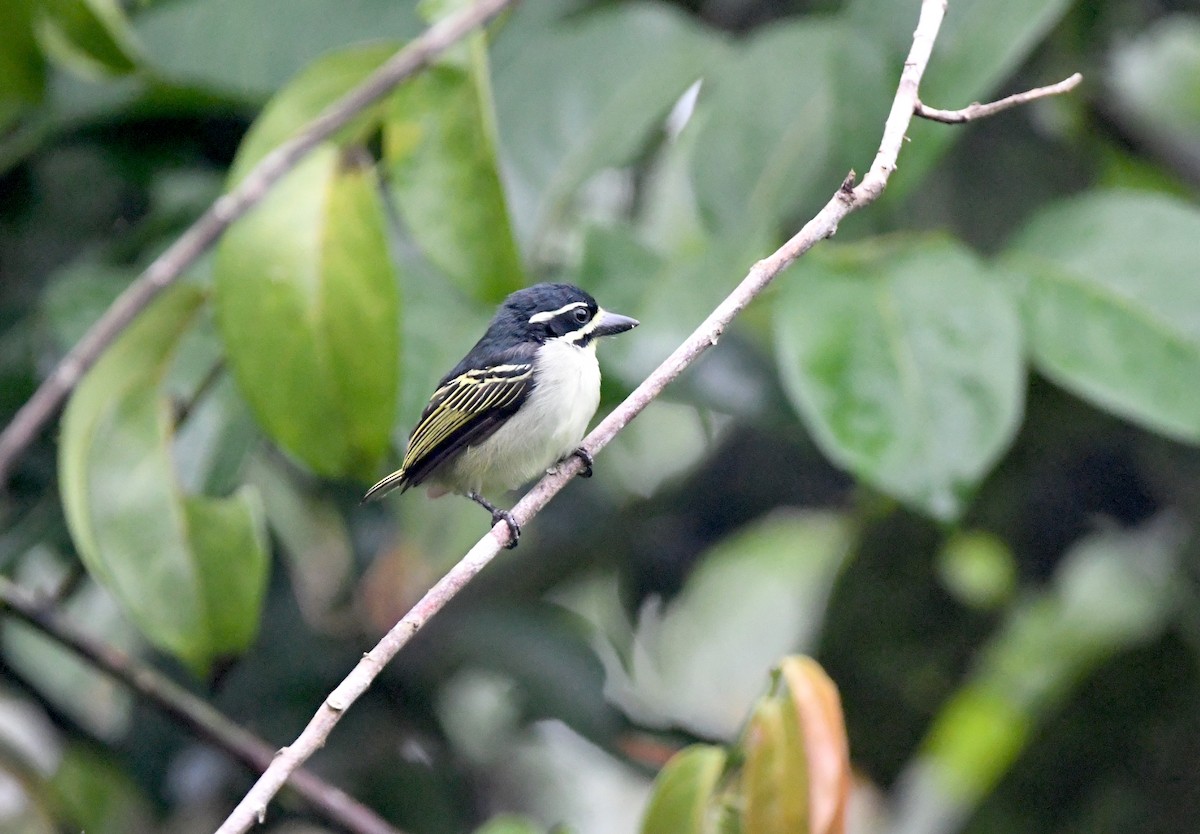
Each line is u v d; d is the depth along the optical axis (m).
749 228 9.38
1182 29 13.02
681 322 9.20
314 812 9.05
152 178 11.09
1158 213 8.77
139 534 8.12
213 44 10.55
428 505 10.41
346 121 8.02
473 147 8.10
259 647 11.33
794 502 12.69
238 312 7.97
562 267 11.52
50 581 12.23
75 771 11.50
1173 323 8.41
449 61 8.17
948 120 7.25
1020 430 11.36
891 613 11.93
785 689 7.01
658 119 9.95
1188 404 8.22
